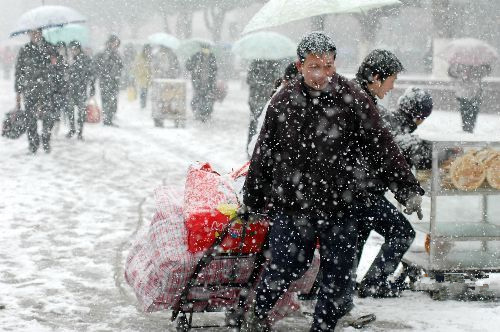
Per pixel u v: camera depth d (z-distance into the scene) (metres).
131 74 55.03
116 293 11.80
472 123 35.09
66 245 14.80
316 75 8.55
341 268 9.01
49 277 12.59
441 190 11.30
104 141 32.22
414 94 11.30
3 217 17.23
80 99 32.41
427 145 11.23
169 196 10.32
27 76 27.39
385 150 9.04
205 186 9.96
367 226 10.73
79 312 10.85
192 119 43.75
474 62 34.53
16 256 13.89
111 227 16.44
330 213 8.87
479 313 10.62
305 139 8.74
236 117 45.69
